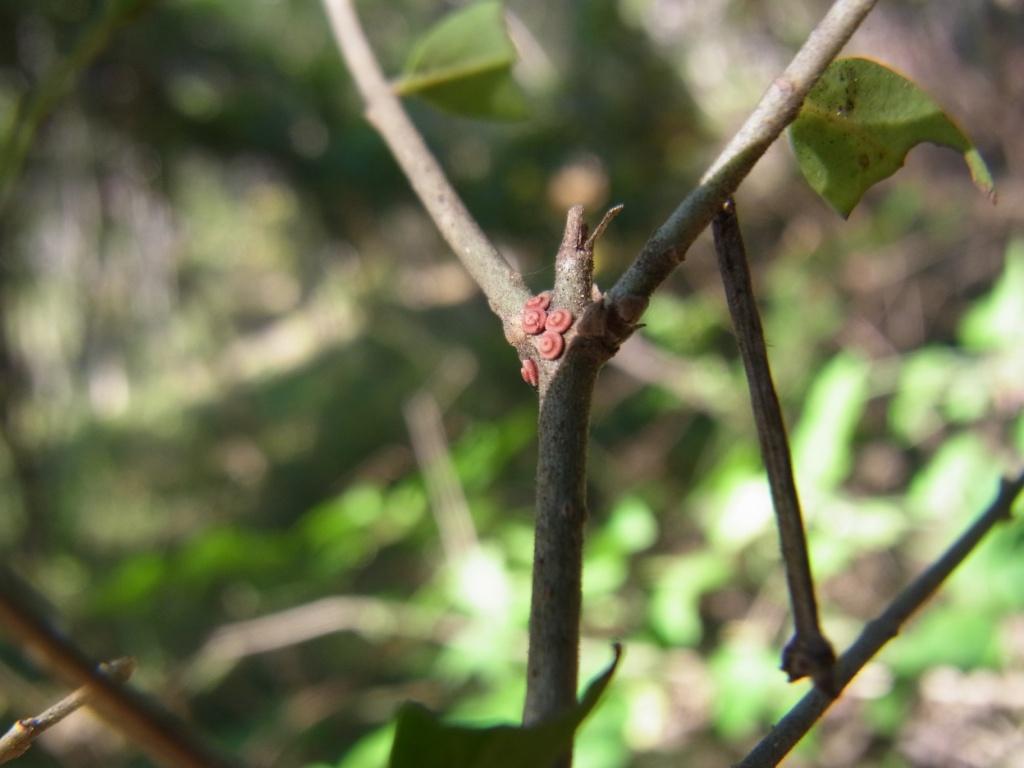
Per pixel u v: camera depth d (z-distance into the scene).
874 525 0.37
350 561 0.46
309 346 1.61
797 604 0.09
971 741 0.50
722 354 0.83
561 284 0.11
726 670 0.35
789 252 0.96
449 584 0.39
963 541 0.14
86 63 0.18
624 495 0.63
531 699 0.09
